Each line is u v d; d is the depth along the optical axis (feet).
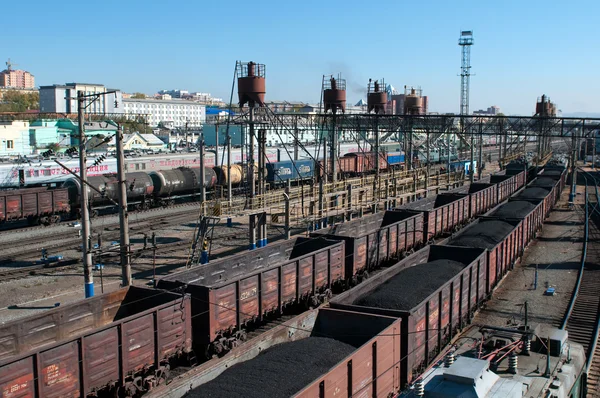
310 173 210.79
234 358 42.57
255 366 40.96
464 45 321.32
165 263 103.76
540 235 132.46
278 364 41.01
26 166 154.71
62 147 260.21
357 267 83.66
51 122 282.77
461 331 63.05
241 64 108.47
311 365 41.34
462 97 324.80
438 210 115.55
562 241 124.98
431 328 52.60
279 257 80.07
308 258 71.20
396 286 58.90
